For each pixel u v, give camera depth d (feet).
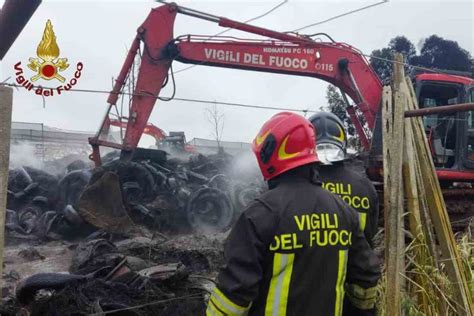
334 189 8.82
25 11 4.81
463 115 27.48
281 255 6.07
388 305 10.06
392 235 10.34
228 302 5.91
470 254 12.90
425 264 10.88
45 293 12.64
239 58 30.76
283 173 6.62
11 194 31.96
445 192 26.43
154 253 21.86
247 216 6.14
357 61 31.27
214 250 22.80
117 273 14.12
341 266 6.38
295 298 6.06
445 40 50.80
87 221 26.04
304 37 31.12
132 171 31.27
